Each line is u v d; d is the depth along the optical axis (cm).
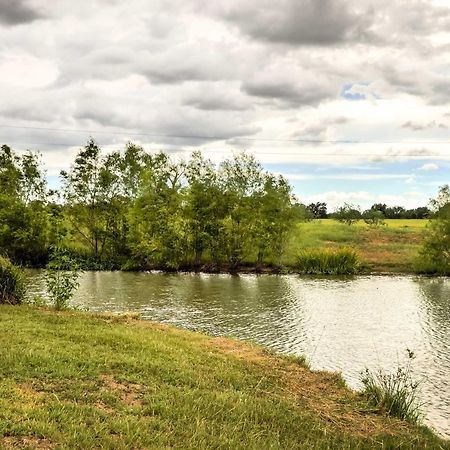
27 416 792
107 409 913
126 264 5384
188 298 3528
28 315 1673
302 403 1198
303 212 5594
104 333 1497
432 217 5366
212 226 5359
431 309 3209
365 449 994
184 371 1222
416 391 1694
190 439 829
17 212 5434
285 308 3192
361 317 2942
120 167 5853
